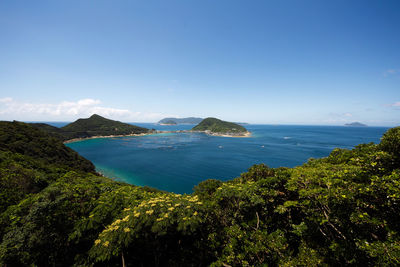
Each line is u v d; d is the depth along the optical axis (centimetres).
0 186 1198
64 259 634
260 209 820
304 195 607
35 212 635
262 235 652
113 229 575
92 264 600
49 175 2244
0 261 510
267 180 888
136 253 712
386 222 439
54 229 642
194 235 727
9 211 690
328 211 575
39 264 568
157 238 688
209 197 1198
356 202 487
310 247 593
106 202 790
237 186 890
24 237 567
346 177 574
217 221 803
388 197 438
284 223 795
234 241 650
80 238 665
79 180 1638
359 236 476
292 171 924
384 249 387
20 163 2162
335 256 503
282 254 582
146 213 615
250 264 588
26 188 1387
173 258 738
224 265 616
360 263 449
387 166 550
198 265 712
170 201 697
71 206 750
